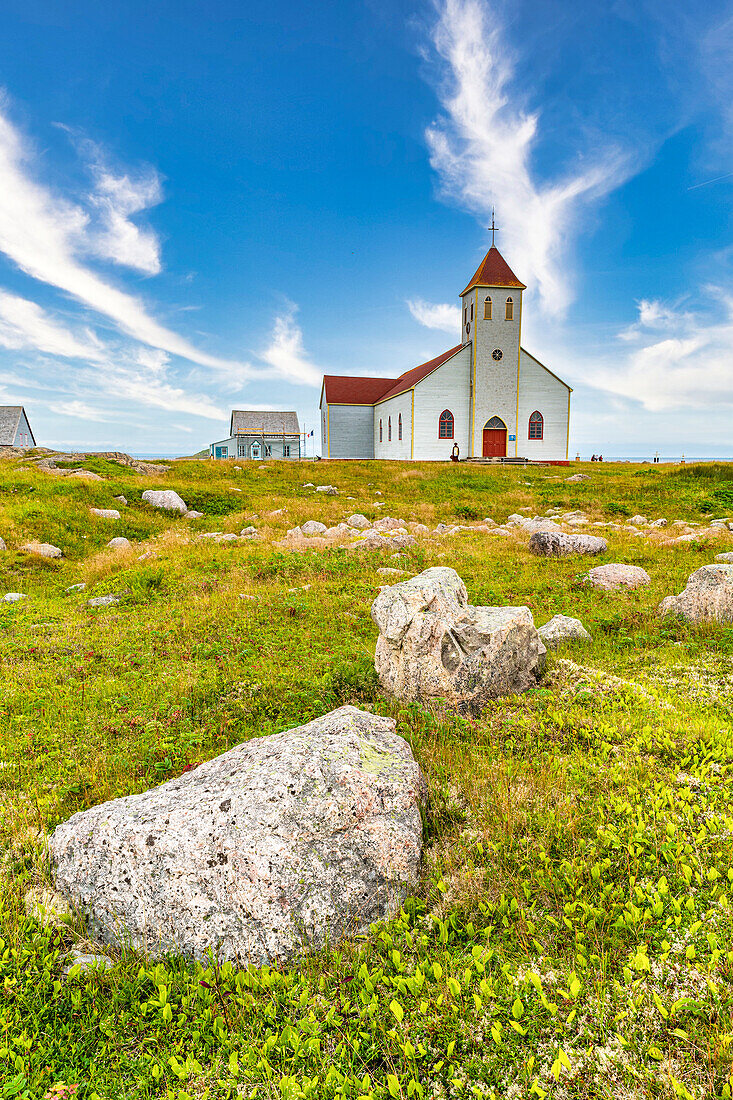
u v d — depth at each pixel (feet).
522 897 14.30
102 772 21.12
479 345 175.52
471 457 173.27
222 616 39.22
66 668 30.89
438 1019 11.46
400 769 16.78
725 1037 10.39
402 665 25.80
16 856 17.08
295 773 15.25
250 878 13.47
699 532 70.13
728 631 32.12
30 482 84.43
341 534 72.23
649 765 19.13
